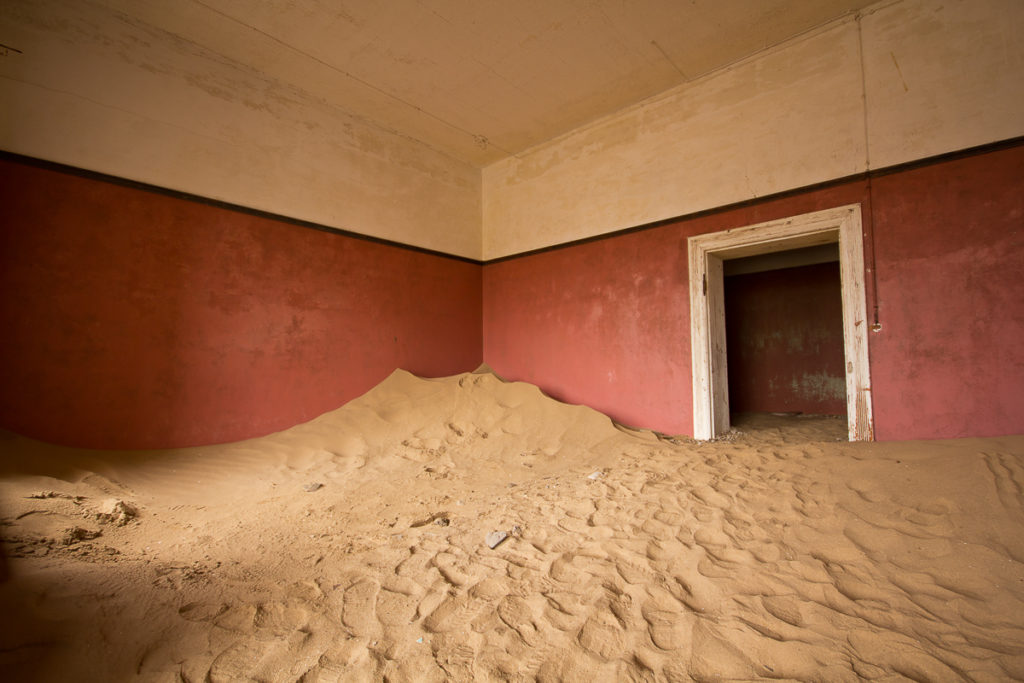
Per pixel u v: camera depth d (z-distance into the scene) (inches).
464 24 185.5
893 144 166.2
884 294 165.3
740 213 202.8
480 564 95.8
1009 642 66.9
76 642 61.9
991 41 150.1
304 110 229.9
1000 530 91.7
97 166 169.2
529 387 234.2
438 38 193.5
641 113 239.3
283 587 85.7
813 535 99.7
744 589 83.4
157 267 181.3
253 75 212.5
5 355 149.0
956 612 74.1
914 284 159.8
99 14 171.8
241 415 201.6
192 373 188.5
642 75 217.6
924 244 158.6
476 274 316.5
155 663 62.2
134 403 173.8
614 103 242.1
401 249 271.0
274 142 218.4
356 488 151.7
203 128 196.1
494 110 248.8
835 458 140.7
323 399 230.5
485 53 202.8
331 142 240.1
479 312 316.2
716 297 219.6
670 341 223.0
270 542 107.7
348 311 243.4
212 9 175.9
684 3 174.1
